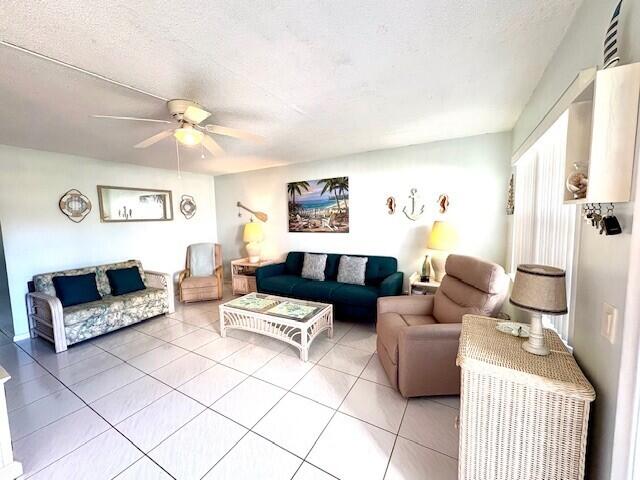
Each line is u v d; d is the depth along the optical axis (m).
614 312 0.89
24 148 3.11
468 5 1.19
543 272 1.14
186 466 1.47
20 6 1.11
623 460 0.84
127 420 1.80
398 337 1.97
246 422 1.77
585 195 0.93
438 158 3.37
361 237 3.97
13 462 1.42
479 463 1.18
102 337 3.06
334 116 2.45
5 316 3.22
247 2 1.14
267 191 4.79
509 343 1.30
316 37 1.38
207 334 3.11
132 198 4.12
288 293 3.72
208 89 1.89
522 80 1.85
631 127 0.80
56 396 2.05
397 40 1.42
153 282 3.94
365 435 1.66
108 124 2.44
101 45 1.39
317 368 2.38
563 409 1.02
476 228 3.22
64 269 3.42
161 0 1.11
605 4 1.02
